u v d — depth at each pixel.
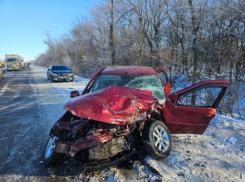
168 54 12.77
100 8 17.48
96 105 2.66
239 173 2.72
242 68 7.99
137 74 4.18
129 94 2.98
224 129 4.26
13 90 11.72
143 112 2.84
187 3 10.20
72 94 4.03
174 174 2.71
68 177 2.80
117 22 14.91
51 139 3.23
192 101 8.09
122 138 2.74
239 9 7.83
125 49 15.07
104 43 18.22
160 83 4.10
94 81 4.29
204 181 2.57
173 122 3.45
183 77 10.70
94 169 2.54
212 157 3.15
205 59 9.12
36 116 5.99
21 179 2.81
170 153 3.27
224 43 8.55
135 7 12.33
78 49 27.70
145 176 2.67
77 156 2.71
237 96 7.37
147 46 13.62
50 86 13.34
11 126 5.11
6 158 3.44
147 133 2.95
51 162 2.97
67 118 3.27
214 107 3.52
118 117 2.58
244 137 3.81
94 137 2.48
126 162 2.96
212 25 9.00
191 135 4.02
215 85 3.38
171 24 11.36
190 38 9.94
